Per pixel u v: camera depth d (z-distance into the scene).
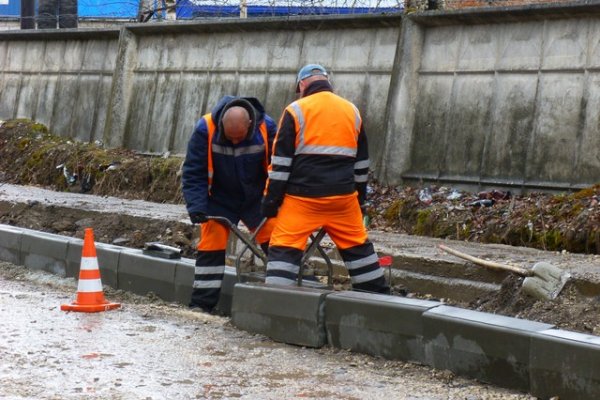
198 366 8.05
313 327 8.84
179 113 20.67
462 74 15.62
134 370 7.83
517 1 17.53
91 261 10.45
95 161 20.80
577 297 9.27
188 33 20.72
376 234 14.06
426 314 8.05
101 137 22.70
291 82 18.55
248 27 19.23
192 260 11.55
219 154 10.34
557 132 14.24
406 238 13.52
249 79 19.39
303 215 9.45
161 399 7.03
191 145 10.33
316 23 17.95
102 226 15.71
